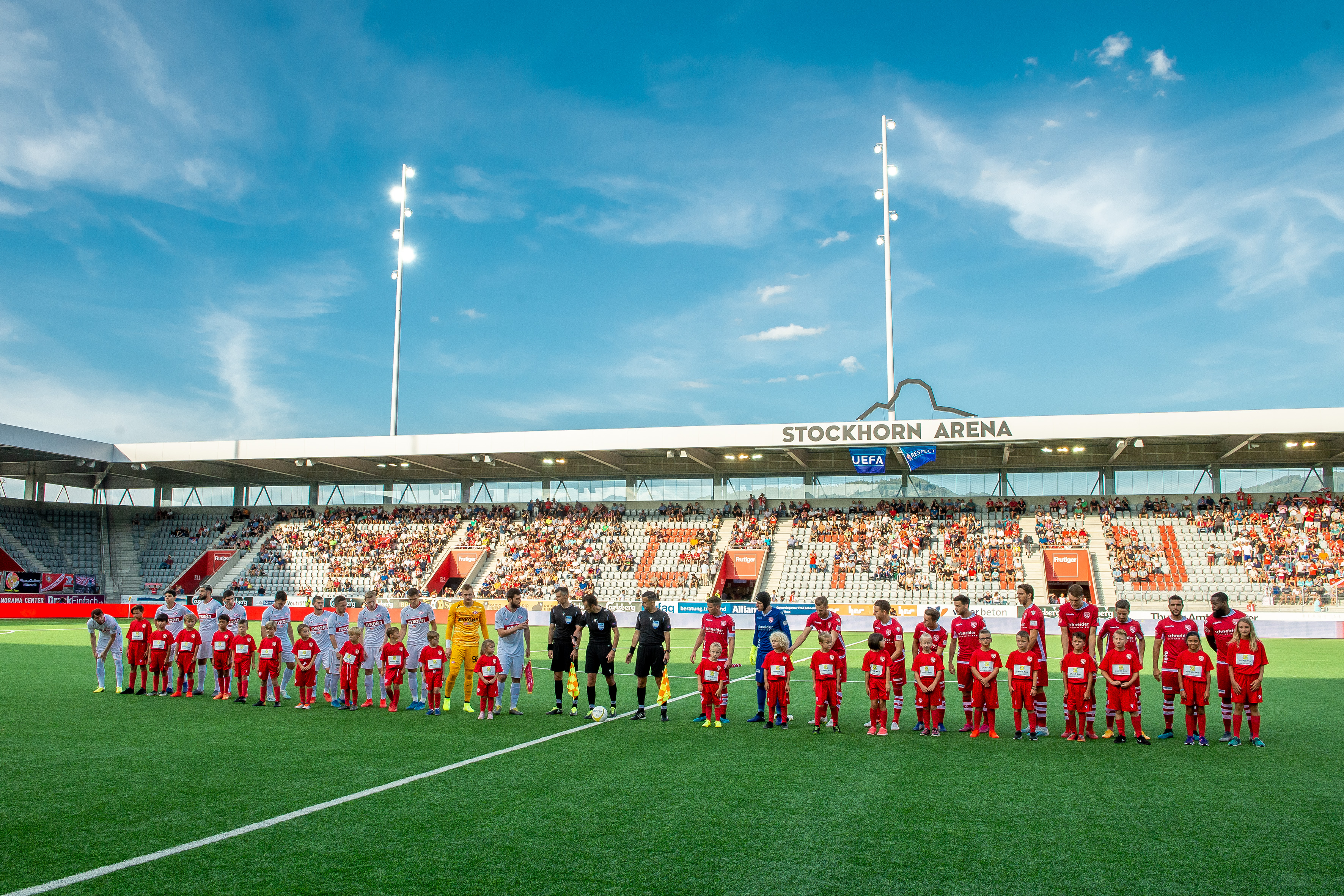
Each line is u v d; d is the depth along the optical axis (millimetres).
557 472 49562
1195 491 42438
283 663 14234
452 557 45969
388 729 11242
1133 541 40094
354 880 5625
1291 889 5508
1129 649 10461
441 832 6668
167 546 51031
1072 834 6652
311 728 11406
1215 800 7684
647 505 48375
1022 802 7586
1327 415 34969
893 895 5383
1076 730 10594
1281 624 32219
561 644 12531
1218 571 37844
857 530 43750
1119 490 43281
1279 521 39531
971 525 42625
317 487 52188
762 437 39656
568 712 12820
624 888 5492
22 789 8016
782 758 9414
